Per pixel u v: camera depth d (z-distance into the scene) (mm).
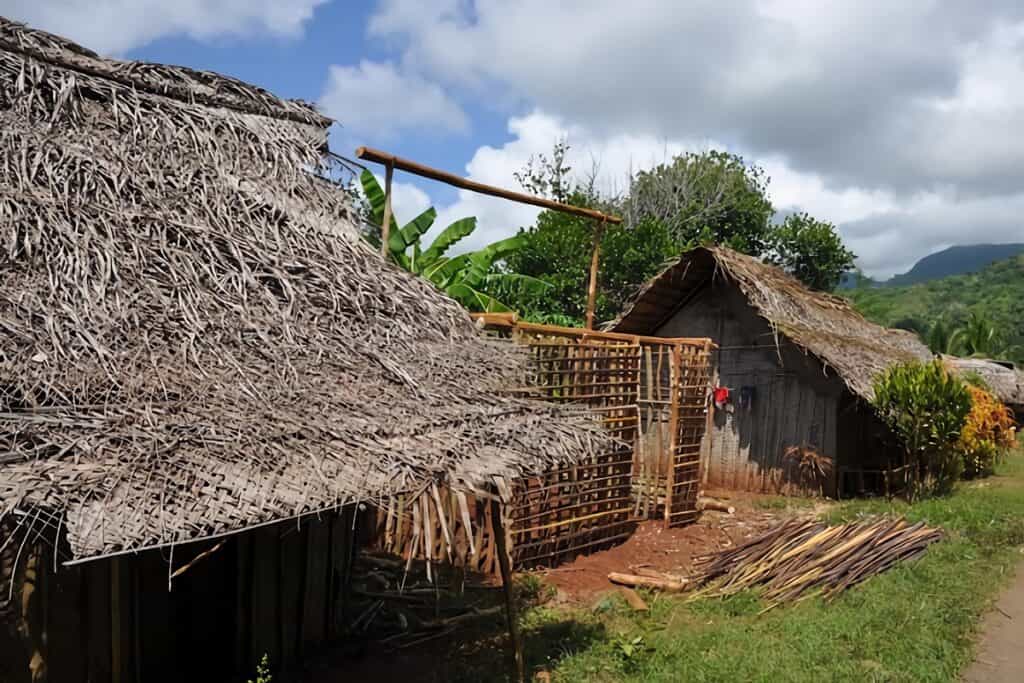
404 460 4395
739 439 13961
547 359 8562
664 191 33594
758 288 13195
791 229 33031
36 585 4527
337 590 6613
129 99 6477
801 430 13211
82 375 4055
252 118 7277
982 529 9812
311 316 5520
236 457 3898
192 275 5227
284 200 6590
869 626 6586
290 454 4082
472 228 13539
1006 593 7570
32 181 5207
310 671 5969
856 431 13633
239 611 5797
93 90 6328
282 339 5156
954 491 12703
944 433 11891
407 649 6414
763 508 12047
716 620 7082
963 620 6715
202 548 5734
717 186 33312
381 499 4336
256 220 6199
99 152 5855
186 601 5738
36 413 3758
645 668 5922
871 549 8562
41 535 3660
